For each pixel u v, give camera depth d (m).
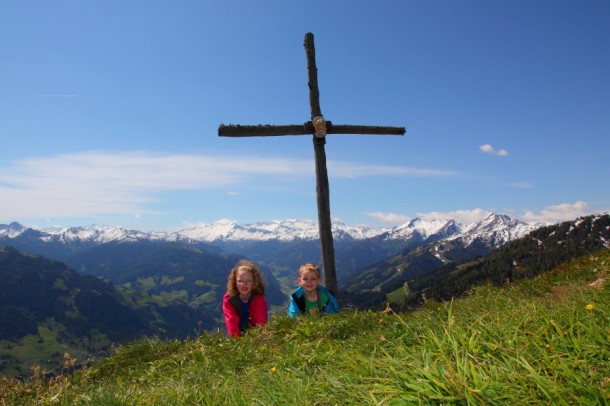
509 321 1.17
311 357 1.41
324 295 2.71
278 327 2.21
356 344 1.58
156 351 2.48
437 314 1.78
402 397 0.83
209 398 1.21
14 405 1.92
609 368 0.79
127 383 2.00
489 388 0.79
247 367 1.64
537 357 0.90
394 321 1.87
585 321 1.04
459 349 1.03
